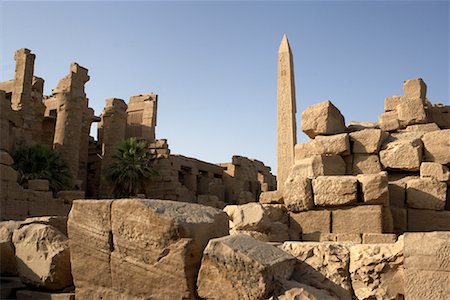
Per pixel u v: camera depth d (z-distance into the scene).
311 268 4.75
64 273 5.53
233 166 35.94
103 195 31.81
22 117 26.98
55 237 5.74
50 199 16.70
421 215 9.05
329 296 4.26
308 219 8.83
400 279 4.50
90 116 35.19
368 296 4.57
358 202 8.55
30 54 28.39
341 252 4.88
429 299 4.15
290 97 15.24
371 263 4.64
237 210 8.38
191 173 33.72
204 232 4.61
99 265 4.84
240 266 4.05
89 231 4.95
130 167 29.08
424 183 9.09
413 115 11.55
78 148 29.61
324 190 8.70
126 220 4.70
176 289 4.29
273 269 4.11
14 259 6.23
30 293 5.46
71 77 30.20
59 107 29.70
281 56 15.87
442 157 9.68
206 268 4.20
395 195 9.29
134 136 38.19
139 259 4.56
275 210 8.98
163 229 4.43
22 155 23.77
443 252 4.17
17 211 15.09
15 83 27.75
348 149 10.16
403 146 9.82
